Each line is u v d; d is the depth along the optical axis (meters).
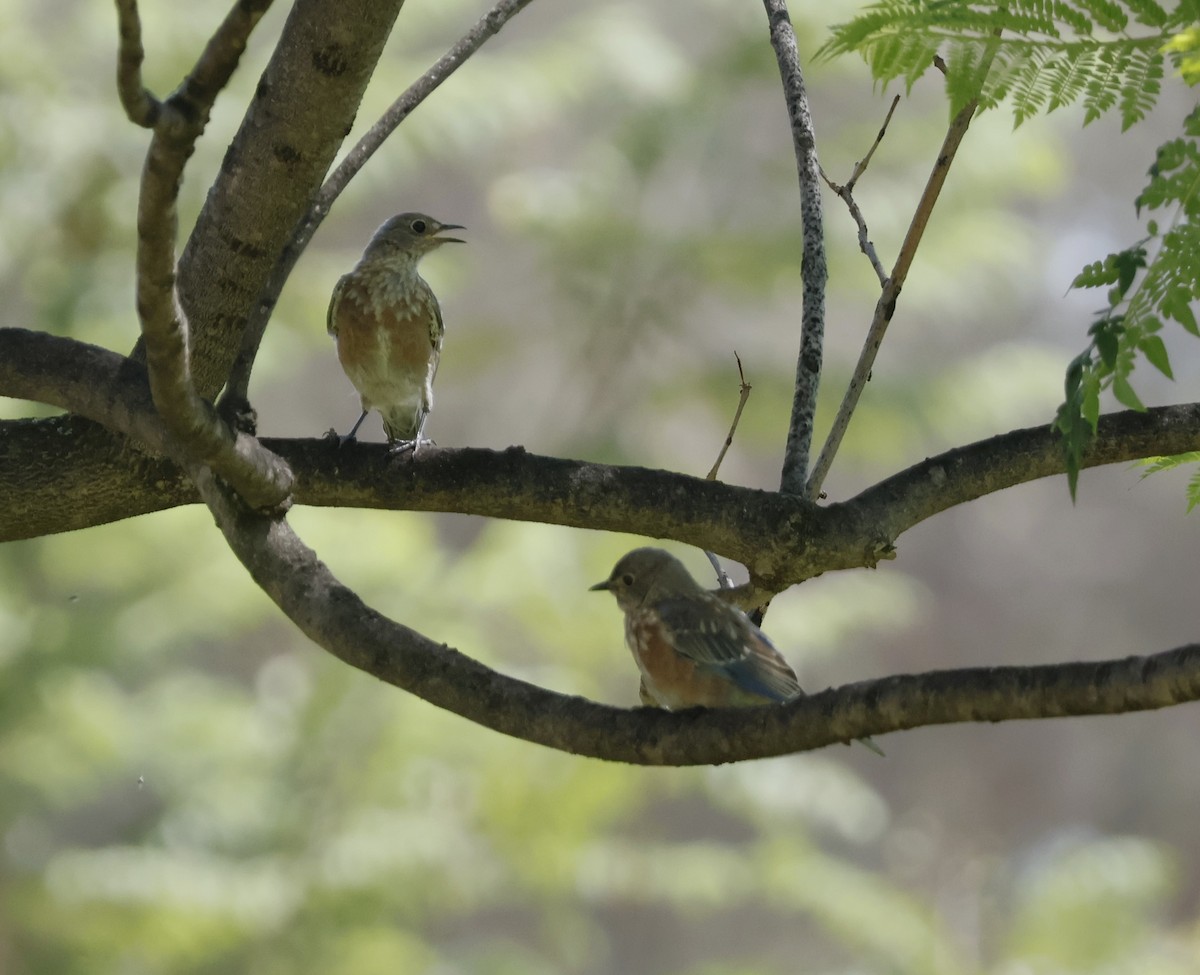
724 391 20.44
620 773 16.66
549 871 16.67
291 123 4.77
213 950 15.80
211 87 3.34
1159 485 33.09
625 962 27.47
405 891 16.11
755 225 20.89
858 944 18.84
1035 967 17.89
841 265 19.59
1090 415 3.27
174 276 3.66
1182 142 3.26
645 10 26.23
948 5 3.39
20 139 15.73
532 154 26.17
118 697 17.02
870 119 21.16
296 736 17.02
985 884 25.98
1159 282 3.26
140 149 16.16
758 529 5.21
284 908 15.84
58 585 16.72
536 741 4.17
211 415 4.14
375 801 16.38
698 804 27.55
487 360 23.56
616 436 20.81
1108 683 3.27
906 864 29.53
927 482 5.36
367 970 16.03
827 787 18.25
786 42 6.03
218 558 16.88
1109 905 17.84
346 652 4.43
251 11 3.25
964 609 33.84
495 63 18.69
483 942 23.31
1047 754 33.12
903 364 25.97
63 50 16.33
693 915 23.34
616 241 20.59
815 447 19.73
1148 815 32.62
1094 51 3.38
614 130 21.61
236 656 23.38
